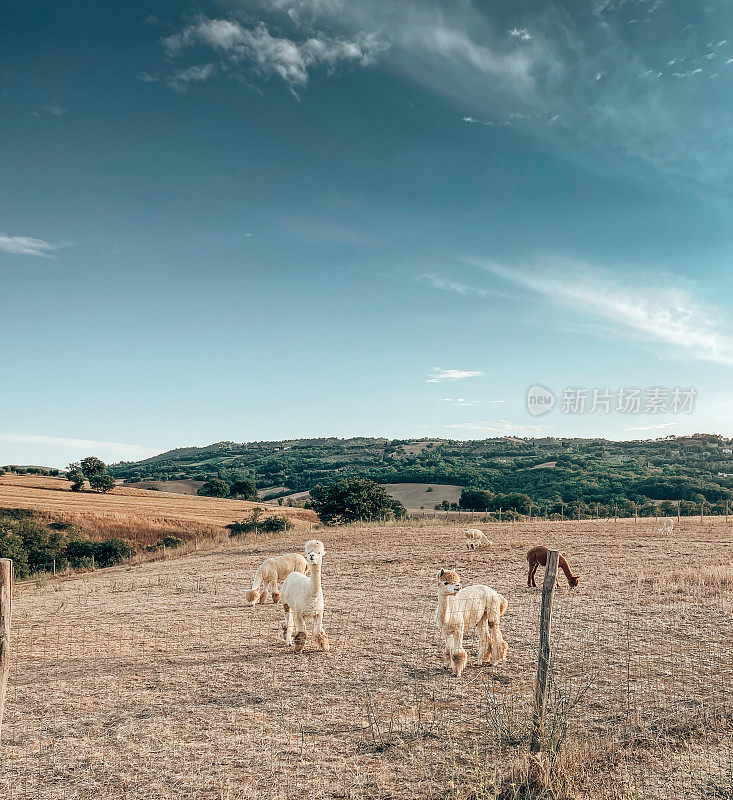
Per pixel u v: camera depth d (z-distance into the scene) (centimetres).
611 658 879
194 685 826
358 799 509
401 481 11100
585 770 532
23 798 525
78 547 5012
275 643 1050
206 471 17738
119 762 591
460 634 849
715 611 1141
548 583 554
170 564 2397
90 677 874
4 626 413
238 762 586
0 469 12219
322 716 698
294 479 15000
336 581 1666
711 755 559
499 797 497
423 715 688
